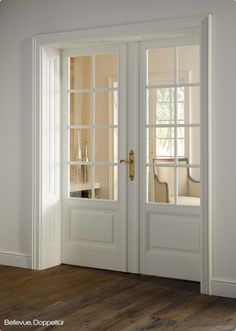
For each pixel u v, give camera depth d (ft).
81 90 17.87
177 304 13.78
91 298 14.29
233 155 14.38
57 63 18.01
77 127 17.97
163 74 16.51
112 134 17.38
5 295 14.57
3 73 18.07
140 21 15.85
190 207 16.10
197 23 14.84
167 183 16.49
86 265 17.94
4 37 18.03
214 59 14.58
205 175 14.70
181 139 16.26
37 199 17.52
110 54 17.34
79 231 18.06
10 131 18.01
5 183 18.19
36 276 16.67
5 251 18.26
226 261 14.53
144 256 16.90
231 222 14.44
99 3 16.49
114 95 17.33
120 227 17.28
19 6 17.78
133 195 17.02
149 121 16.75
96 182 17.71
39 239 17.54
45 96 17.58
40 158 17.47
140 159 16.88
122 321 12.44
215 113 14.60
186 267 16.20
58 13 17.17
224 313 13.08
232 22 14.30
